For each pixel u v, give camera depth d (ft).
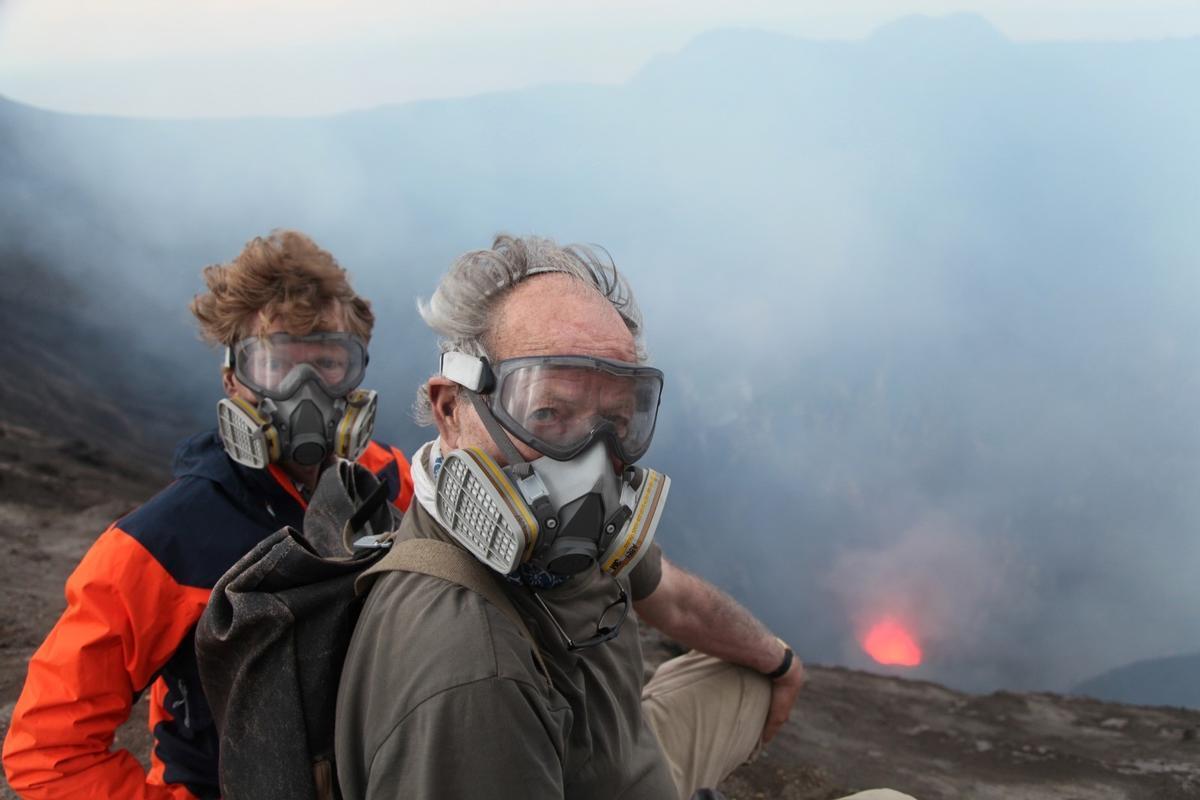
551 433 3.83
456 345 4.15
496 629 3.59
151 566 5.57
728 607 6.56
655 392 4.15
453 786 3.27
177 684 5.79
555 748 3.62
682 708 6.66
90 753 5.41
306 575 3.90
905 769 12.74
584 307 4.00
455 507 3.82
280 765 3.87
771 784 11.16
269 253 6.27
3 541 20.26
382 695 3.54
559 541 3.85
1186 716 15.85
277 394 6.21
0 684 11.55
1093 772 12.96
